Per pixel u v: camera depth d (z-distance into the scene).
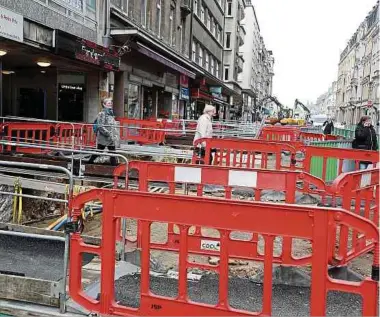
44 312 3.99
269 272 3.37
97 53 15.07
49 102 18.14
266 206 3.33
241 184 5.78
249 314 3.44
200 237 5.82
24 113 18.38
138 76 21.22
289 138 19.52
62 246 5.66
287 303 4.47
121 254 5.58
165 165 6.05
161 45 20.56
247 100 82.75
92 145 14.27
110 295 3.84
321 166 10.85
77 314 3.97
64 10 13.92
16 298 4.18
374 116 62.47
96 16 16.20
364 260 6.27
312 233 3.23
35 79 18.22
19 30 10.99
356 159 9.77
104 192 3.80
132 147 13.31
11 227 5.95
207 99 40.03
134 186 8.73
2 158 9.44
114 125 10.53
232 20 53.72
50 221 8.05
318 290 3.22
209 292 4.70
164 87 26.03
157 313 3.71
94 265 5.30
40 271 4.88
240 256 5.57
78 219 4.05
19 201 7.69
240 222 3.41
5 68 17.52
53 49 12.65
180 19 29.06
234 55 54.22
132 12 20.12
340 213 3.18
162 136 16.86
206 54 39.53
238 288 4.81
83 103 17.34
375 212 6.59
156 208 3.64
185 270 3.61
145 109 24.22
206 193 9.95
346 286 3.19
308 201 9.26
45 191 7.75
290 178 5.61
